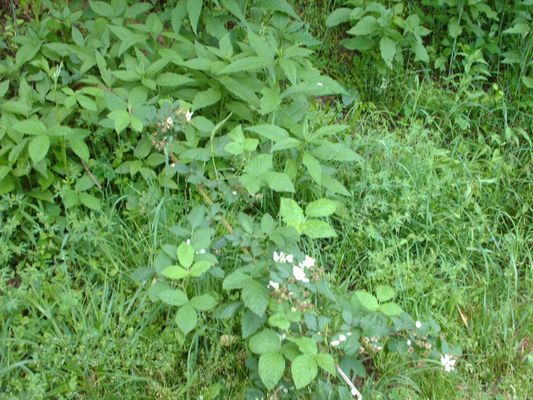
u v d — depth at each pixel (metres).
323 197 1.79
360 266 1.75
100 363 1.40
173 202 1.69
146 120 1.69
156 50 1.90
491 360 1.63
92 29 1.93
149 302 1.50
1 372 1.35
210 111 1.88
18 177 1.64
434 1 2.29
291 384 1.37
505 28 2.36
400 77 2.24
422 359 1.43
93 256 1.62
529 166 2.06
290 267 1.38
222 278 1.50
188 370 1.43
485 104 2.20
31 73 1.87
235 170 1.74
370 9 2.16
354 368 1.37
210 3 2.01
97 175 1.73
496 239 1.91
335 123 2.11
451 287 1.71
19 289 1.46
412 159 1.94
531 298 1.76
